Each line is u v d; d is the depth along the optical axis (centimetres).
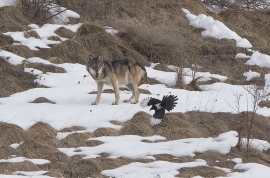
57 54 4566
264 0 6712
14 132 2877
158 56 4869
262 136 3134
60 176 2434
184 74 4250
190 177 2488
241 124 3139
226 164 2716
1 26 4956
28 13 5322
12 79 3950
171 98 2297
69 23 5475
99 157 2702
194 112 3369
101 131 2998
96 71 3400
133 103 3550
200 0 6456
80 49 4650
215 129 3180
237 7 6650
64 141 2898
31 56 4506
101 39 4831
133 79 3541
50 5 5497
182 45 5006
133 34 5041
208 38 5441
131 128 3048
